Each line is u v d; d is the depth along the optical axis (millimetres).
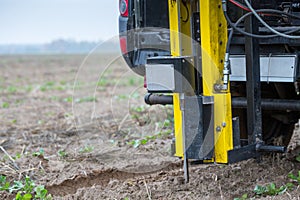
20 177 6961
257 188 5875
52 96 17047
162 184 6391
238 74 5945
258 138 5609
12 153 8602
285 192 5789
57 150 8641
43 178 6953
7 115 13188
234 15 5957
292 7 5969
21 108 14469
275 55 5766
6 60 38969
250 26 5457
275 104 6070
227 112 5422
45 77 25172
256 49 5543
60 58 40781
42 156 7926
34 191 6426
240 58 5918
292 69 5684
